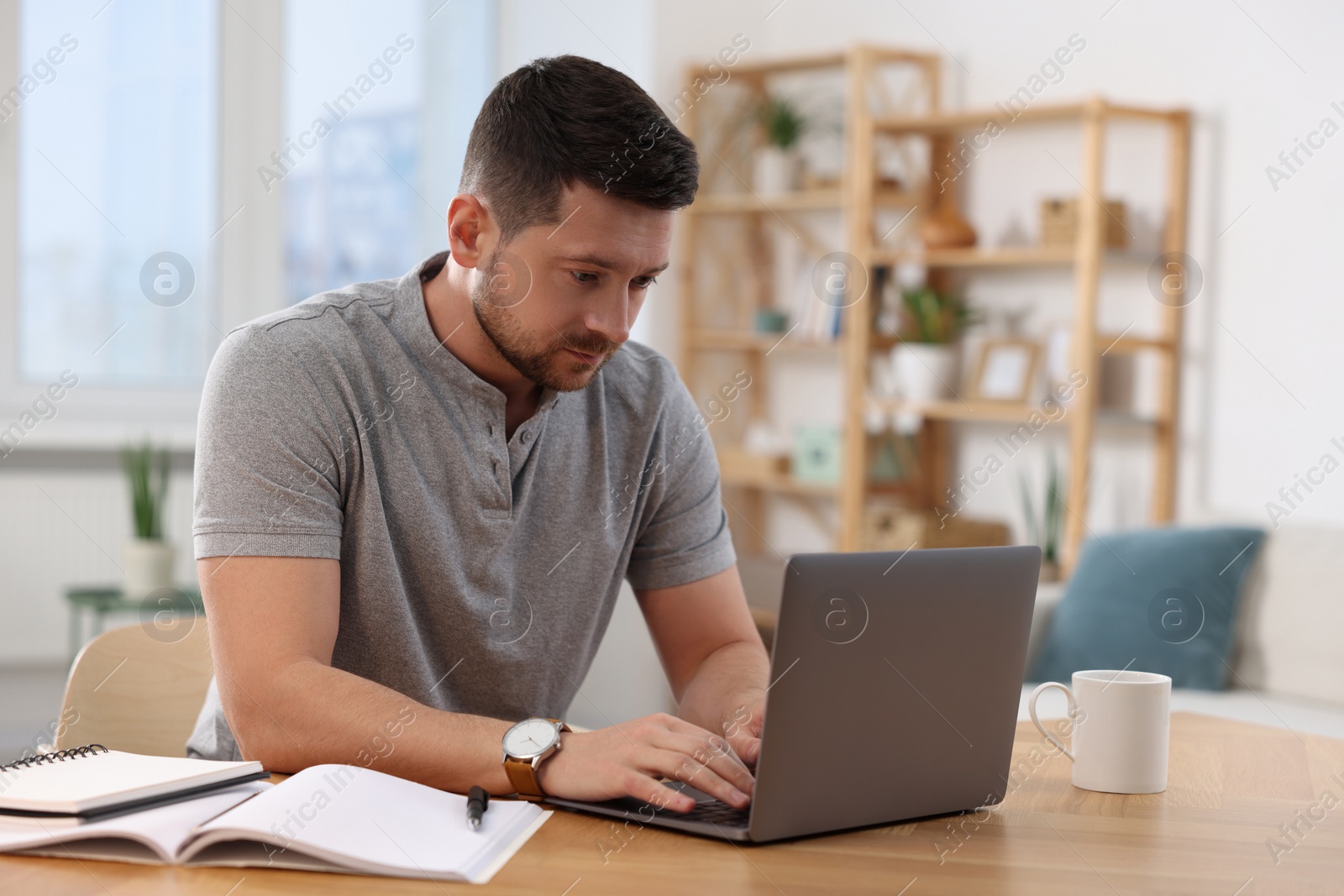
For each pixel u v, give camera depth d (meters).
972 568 1.04
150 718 1.40
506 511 1.35
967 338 3.79
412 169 4.22
